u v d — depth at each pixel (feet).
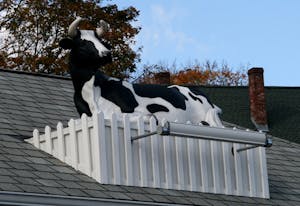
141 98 87.86
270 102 177.78
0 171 75.61
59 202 73.56
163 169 85.15
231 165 90.27
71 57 86.28
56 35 184.96
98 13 188.03
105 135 81.66
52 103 102.12
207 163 88.28
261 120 170.40
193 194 85.97
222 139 85.61
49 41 184.44
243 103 174.81
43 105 100.48
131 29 186.91
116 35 183.52
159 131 81.10
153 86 89.81
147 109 87.56
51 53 180.86
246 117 171.94
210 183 88.28
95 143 81.15
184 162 86.69
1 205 70.90
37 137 85.97
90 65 85.66
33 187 74.08
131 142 83.51
